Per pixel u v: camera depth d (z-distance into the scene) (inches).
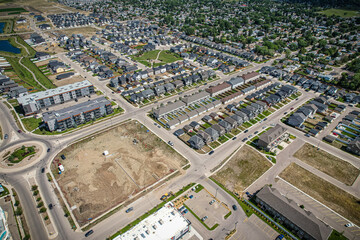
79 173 4074.8
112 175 4052.7
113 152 4559.5
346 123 5467.5
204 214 3417.8
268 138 4645.7
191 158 4446.4
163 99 6471.5
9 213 3371.1
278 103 6343.5
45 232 3147.1
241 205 3570.4
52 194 3678.6
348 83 7145.7
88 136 4980.3
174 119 5418.3
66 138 4911.4
